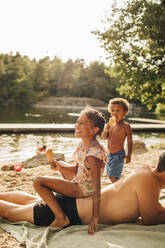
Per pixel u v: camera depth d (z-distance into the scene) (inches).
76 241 81.7
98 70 3321.9
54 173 200.2
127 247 78.2
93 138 93.2
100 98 3159.5
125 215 93.5
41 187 92.4
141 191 88.8
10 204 103.4
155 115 1595.7
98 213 89.7
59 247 78.9
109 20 480.7
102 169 94.3
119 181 96.5
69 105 2974.9
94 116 91.4
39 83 3225.9
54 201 92.7
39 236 89.0
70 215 93.5
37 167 223.8
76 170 109.8
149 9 450.9
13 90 2778.1
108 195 95.1
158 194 90.4
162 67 465.4
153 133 622.2
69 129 554.6
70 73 3521.2
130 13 458.0
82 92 3371.1
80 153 94.0
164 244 80.9
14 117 999.6
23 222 99.0
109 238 83.6
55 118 1032.8
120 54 473.4
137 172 92.5
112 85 2883.9
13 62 2918.3
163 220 93.7
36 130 528.4
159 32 444.1
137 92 524.1
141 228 90.2
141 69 475.5
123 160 143.6
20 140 420.2
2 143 380.5
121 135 144.0
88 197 94.5
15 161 268.7
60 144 397.7
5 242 87.2
